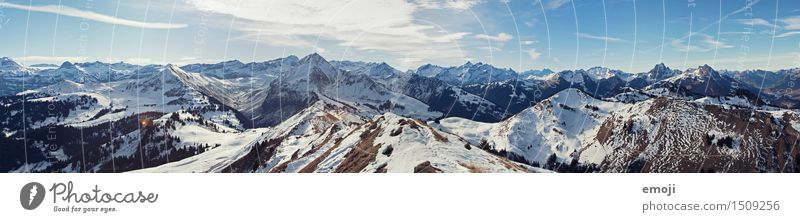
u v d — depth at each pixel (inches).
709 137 6732.3
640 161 7327.8
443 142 2246.6
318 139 5113.2
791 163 5615.2
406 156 2105.1
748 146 6136.8
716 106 7303.2
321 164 2999.5
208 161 6609.3
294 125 6919.3
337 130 4997.5
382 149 2400.3
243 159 6072.8
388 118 3137.3
